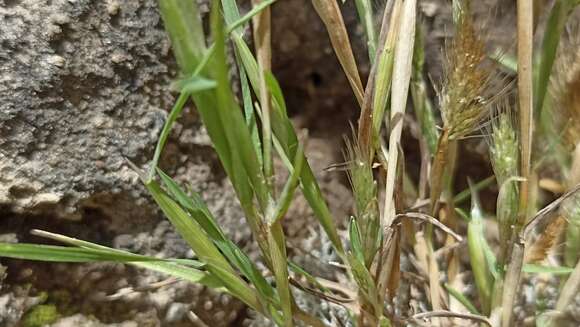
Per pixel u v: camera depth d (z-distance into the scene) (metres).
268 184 0.11
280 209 0.10
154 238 0.14
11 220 0.13
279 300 0.12
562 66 0.13
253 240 0.16
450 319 0.15
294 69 0.19
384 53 0.12
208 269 0.12
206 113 0.10
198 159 0.16
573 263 0.14
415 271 0.17
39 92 0.13
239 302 0.16
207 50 0.09
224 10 0.12
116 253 0.11
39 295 0.13
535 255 0.14
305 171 0.12
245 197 0.11
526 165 0.12
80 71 0.13
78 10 0.13
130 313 0.14
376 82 0.12
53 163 0.13
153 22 0.15
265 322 0.16
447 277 0.16
